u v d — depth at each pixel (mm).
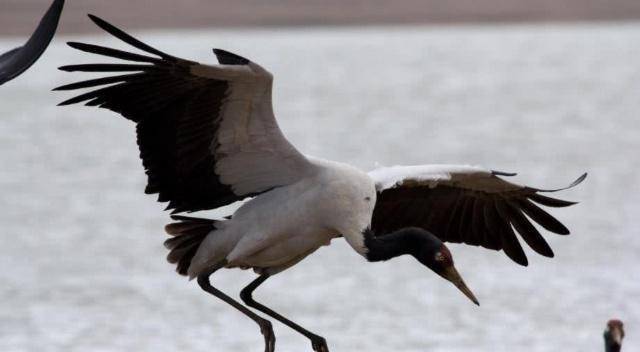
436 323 16141
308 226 8242
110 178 30594
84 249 21328
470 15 133375
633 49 91812
